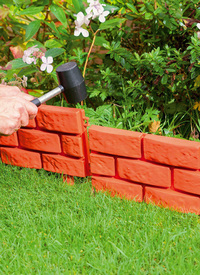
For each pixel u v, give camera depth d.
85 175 1.81
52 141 1.79
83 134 1.76
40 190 1.79
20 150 1.87
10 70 1.89
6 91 1.56
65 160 1.80
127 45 1.98
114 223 1.65
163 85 1.87
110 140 1.69
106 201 1.73
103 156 1.72
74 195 1.76
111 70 1.99
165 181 1.68
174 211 1.69
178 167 1.66
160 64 1.76
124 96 1.89
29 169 1.88
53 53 1.86
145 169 1.69
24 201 1.74
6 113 1.44
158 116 1.92
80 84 1.62
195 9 1.78
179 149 1.62
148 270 1.54
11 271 1.54
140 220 1.66
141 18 1.89
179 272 1.50
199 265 1.52
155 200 1.71
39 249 1.57
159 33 1.87
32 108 1.48
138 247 1.58
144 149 1.66
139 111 1.91
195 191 1.65
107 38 2.01
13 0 1.88
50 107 1.76
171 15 1.74
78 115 1.72
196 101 1.90
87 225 1.64
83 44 2.03
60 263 1.55
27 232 1.63
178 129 1.94
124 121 1.89
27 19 2.00
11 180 1.84
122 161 1.71
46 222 1.66
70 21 2.04
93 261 1.54
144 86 1.89
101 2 1.84
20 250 1.59
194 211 1.68
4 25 2.08
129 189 1.74
